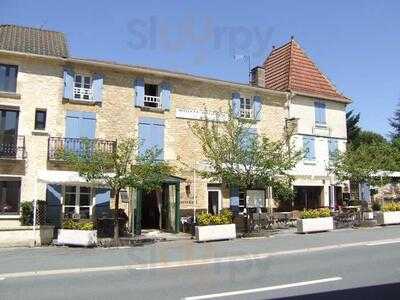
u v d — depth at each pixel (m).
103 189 19.72
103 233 17.88
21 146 18.59
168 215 20.66
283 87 27.00
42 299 7.86
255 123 23.28
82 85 20.52
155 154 16.67
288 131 24.38
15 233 15.49
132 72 21.39
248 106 24.59
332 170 24.22
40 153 18.83
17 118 18.97
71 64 20.14
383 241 14.66
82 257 12.72
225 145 18.25
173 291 8.32
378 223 21.08
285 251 13.12
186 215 21.56
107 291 8.40
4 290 8.59
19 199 18.33
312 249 13.38
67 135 19.69
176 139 21.98
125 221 18.56
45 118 19.41
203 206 22.12
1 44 19.86
